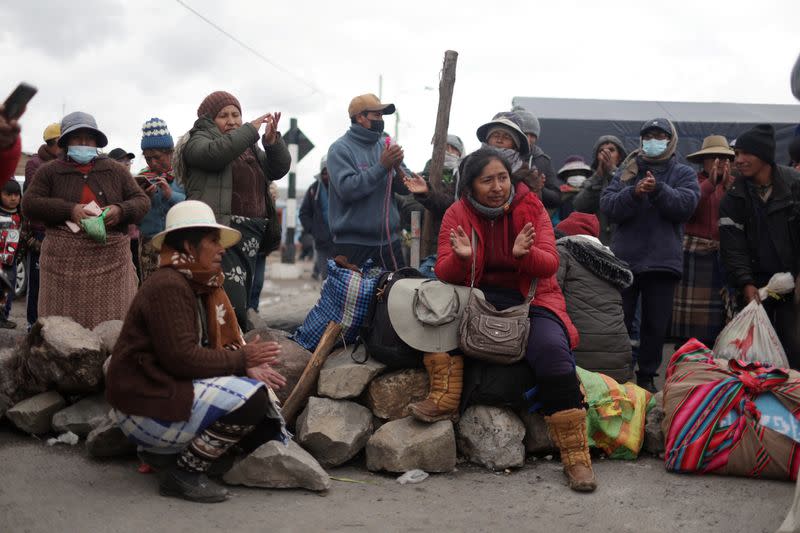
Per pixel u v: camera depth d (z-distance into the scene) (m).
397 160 5.58
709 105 11.04
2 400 4.53
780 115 10.70
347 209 5.79
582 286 4.80
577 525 3.38
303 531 3.25
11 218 7.02
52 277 4.77
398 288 4.35
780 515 3.50
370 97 5.86
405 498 3.70
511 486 3.89
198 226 3.45
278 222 5.66
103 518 3.31
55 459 4.07
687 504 3.64
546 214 4.35
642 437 4.35
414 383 4.31
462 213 4.34
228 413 3.44
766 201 5.17
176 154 5.08
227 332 3.77
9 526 3.21
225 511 3.44
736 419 4.04
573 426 3.93
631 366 4.88
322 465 4.08
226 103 5.18
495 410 4.23
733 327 4.81
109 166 4.92
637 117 10.44
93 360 4.34
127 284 4.96
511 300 4.32
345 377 4.28
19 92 3.38
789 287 4.92
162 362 3.41
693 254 6.14
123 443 4.06
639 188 5.10
